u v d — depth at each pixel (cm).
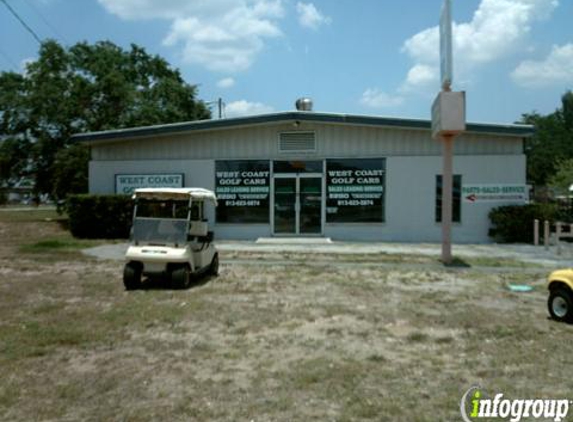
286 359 610
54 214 3831
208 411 465
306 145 1997
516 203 1941
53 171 2731
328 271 1278
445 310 867
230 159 2031
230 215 2031
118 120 2831
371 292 1020
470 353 636
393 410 468
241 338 697
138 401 487
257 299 946
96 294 986
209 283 1109
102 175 2111
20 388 517
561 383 538
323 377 550
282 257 1521
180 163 2059
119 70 3047
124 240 1934
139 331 730
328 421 446
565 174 3997
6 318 799
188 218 1062
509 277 1202
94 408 471
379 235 1966
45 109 2716
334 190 1988
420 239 1945
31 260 1438
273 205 2011
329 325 765
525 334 718
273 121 1962
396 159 1956
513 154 1938
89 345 662
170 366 584
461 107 1352
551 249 1720
